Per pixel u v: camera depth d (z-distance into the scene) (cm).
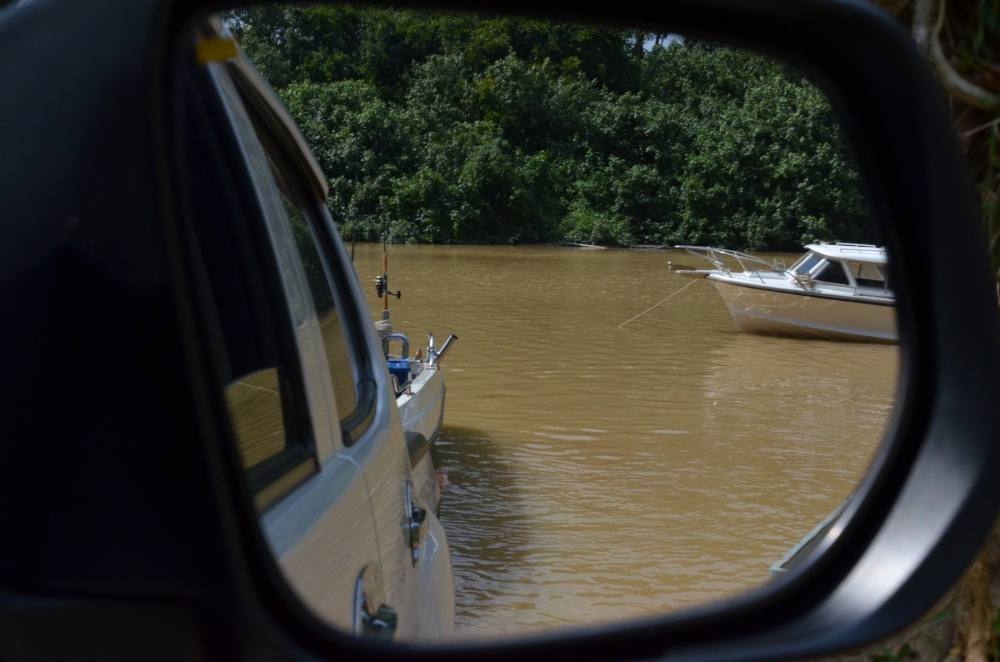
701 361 1479
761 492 777
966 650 264
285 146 253
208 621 109
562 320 1847
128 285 111
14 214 110
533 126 3597
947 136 156
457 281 2464
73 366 108
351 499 198
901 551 148
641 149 3484
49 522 106
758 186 2762
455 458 875
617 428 1009
